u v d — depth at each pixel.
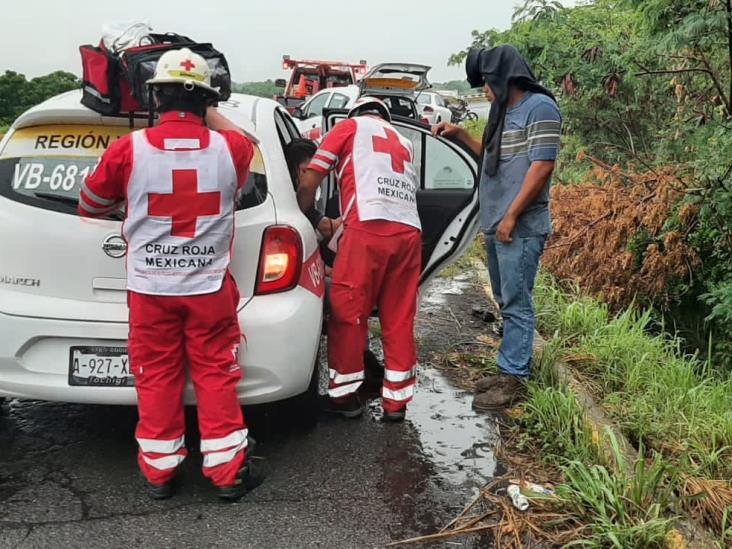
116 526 2.77
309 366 3.23
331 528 2.81
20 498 2.93
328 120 4.52
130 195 2.70
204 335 2.86
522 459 3.43
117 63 2.87
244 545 2.68
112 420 3.67
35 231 3.00
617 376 4.38
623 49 7.52
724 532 2.77
